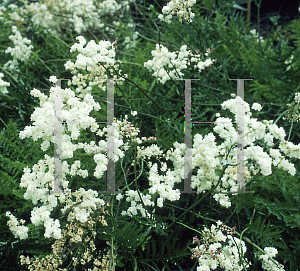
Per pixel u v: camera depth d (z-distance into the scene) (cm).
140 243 121
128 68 198
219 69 208
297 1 296
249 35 251
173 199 115
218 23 243
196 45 219
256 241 130
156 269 124
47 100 113
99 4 270
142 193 131
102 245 131
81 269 122
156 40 222
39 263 106
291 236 136
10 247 125
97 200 115
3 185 135
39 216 105
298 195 130
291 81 187
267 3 307
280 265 113
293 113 129
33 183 108
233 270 109
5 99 174
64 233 111
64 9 266
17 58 198
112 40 266
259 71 200
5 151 149
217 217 143
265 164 108
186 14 137
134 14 297
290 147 107
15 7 252
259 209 136
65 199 116
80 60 124
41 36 252
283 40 255
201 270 107
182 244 137
